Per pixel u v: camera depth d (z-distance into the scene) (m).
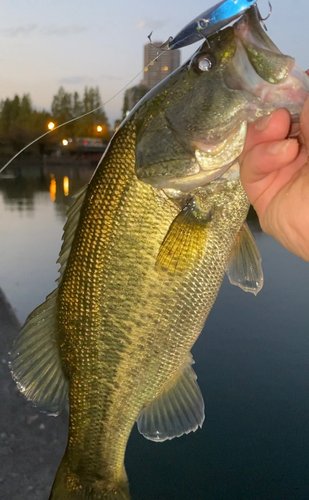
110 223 0.35
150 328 0.35
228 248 0.36
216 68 0.32
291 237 0.26
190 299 0.36
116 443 0.39
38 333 0.39
